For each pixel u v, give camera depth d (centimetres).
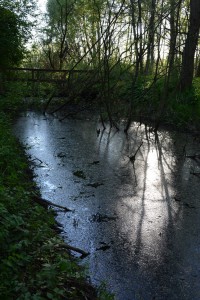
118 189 594
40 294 268
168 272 371
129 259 391
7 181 506
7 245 310
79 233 440
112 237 435
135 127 1109
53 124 1133
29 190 532
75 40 1984
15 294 260
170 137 981
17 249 315
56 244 364
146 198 562
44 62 2105
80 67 1625
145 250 411
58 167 692
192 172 698
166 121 1134
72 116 1278
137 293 338
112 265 378
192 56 1222
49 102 1308
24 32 1457
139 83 1312
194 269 378
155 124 1107
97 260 385
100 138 959
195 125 1041
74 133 1009
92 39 1625
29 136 949
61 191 572
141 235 444
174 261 391
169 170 706
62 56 1784
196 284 354
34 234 356
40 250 333
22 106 1372
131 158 764
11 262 288
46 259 328
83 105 1417
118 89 1270
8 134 781
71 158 760
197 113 1072
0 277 263
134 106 1234
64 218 477
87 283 337
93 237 433
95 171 681
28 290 272
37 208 430
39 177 628
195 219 495
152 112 1216
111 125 1066
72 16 1848
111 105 1202
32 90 1483
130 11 1080
